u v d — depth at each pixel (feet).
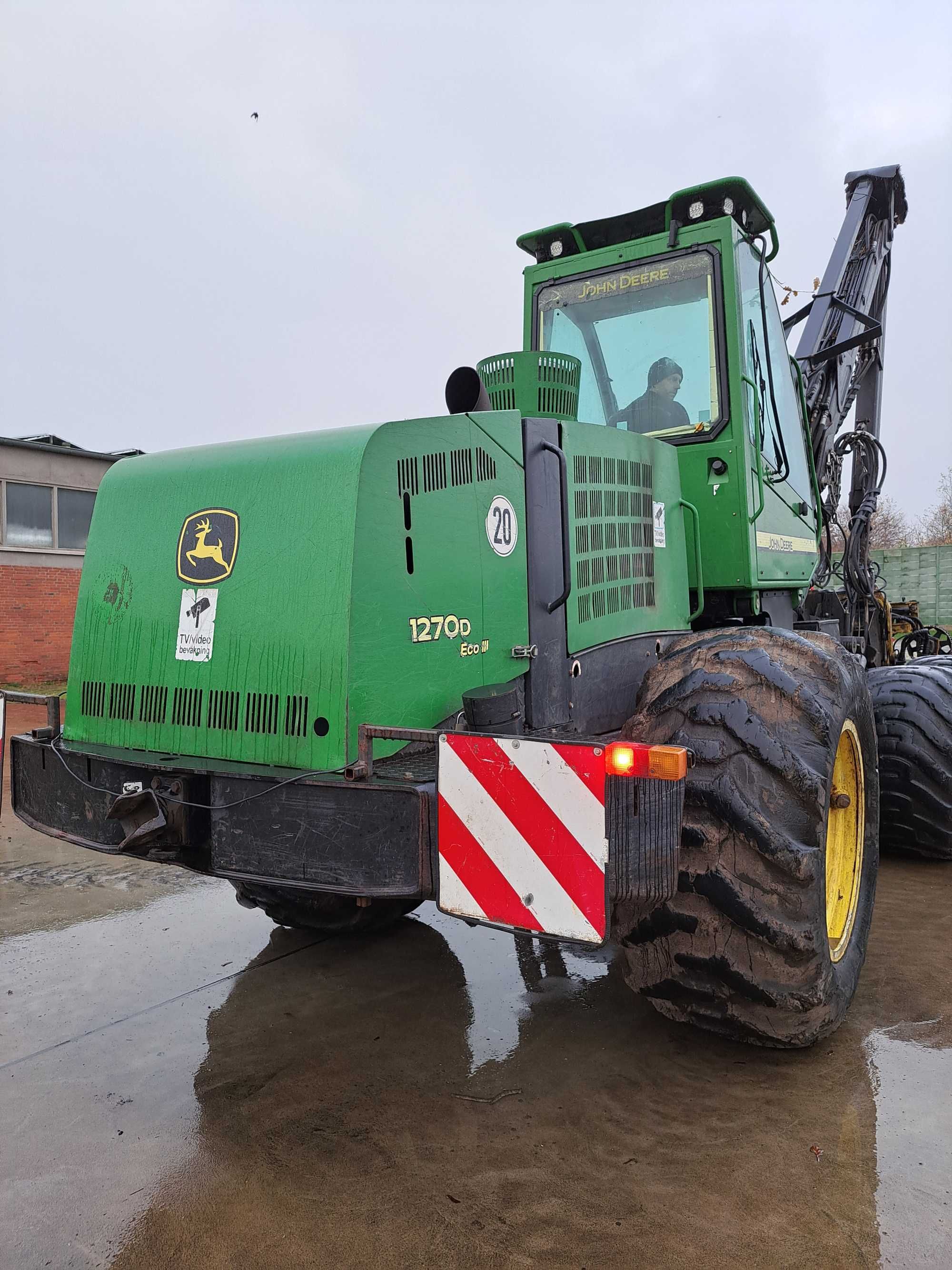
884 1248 5.74
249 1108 7.52
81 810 8.64
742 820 7.15
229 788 7.57
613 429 10.26
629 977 7.99
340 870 7.06
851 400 19.83
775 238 13.03
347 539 7.44
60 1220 6.15
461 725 8.18
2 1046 8.68
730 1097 7.55
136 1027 9.05
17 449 43.24
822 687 7.88
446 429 8.21
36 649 44.34
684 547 11.84
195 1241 5.91
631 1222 6.01
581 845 6.13
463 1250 5.79
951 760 13.15
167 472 8.81
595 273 12.83
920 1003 9.28
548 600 9.16
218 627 8.14
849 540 19.53
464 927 11.94
